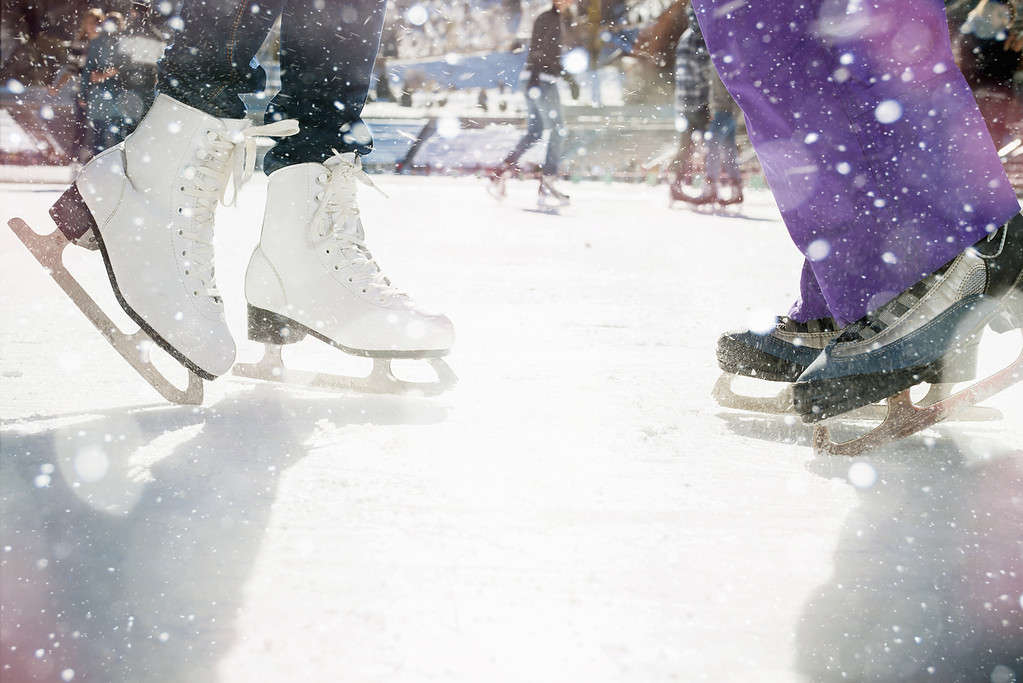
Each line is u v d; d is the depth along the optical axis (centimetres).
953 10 265
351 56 167
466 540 100
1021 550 100
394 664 76
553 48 746
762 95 133
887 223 131
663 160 1247
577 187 1038
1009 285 126
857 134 131
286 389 167
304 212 163
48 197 630
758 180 1132
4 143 1084
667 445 137
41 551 93
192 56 149
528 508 109
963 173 127
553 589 89
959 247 128
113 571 90
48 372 171
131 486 112
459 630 81
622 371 186
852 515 110
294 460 125
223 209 568
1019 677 75
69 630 79
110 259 146
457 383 172
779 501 114
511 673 75
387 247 413
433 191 875
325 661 76
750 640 80
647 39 1413
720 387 159
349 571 91
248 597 86
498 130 1480
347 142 170
